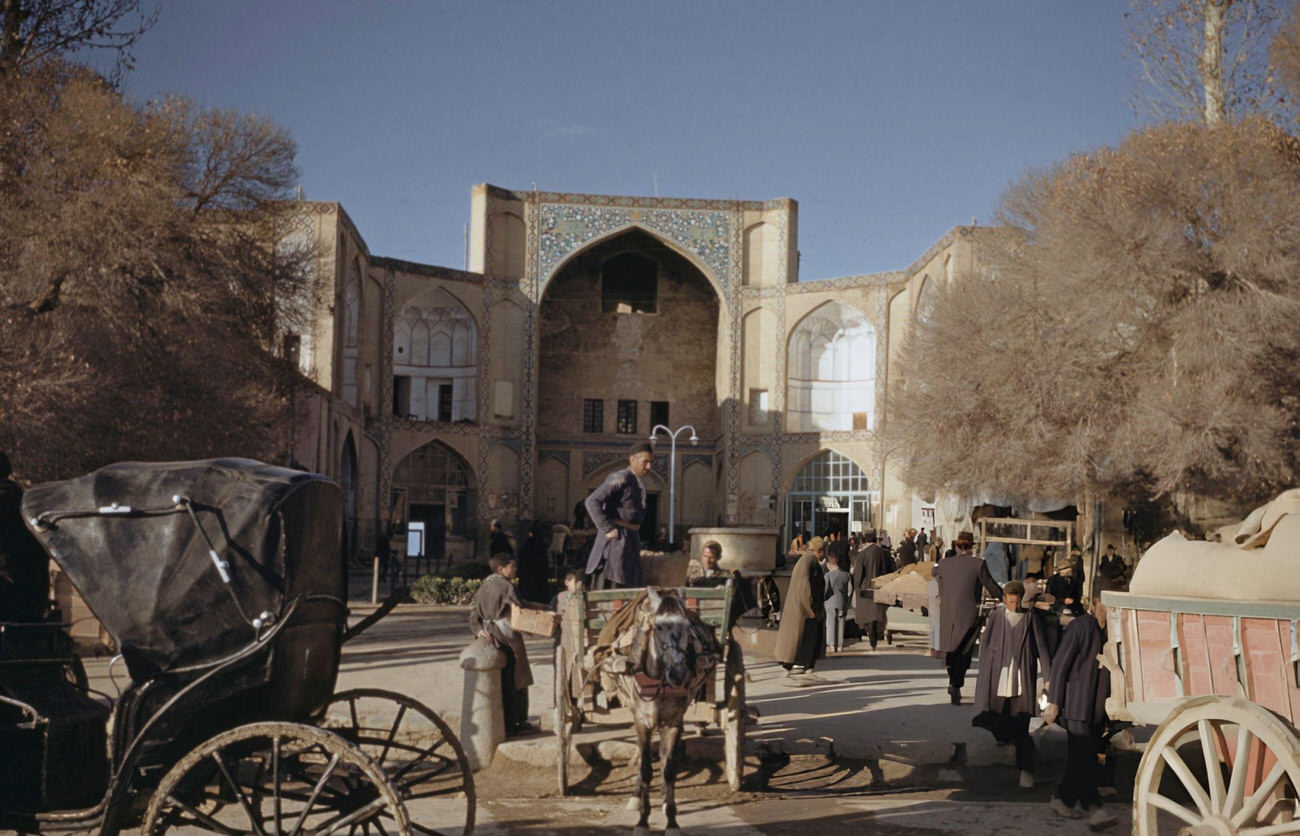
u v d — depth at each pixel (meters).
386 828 6.57
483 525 43.28
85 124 17.95
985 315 22.98
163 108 19.53
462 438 43.16
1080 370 20.95
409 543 26.95
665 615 6.61
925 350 24.48
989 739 9.05
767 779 8.36
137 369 18.17
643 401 47.56
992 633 8.36
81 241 17.25
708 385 47.88
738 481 45.06
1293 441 19.03
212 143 20.31
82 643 10.16
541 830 6.69
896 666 14.06
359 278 39.28
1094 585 20.41
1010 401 21.55
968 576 10.74
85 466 17.06
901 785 8.31
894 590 15.97
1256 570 5.53
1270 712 4.88
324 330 33.75
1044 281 22.20
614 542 8.23
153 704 4.61
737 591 7.93
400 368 44.19
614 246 47.56
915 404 24.00
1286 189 19.41
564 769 7.77
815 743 9.02
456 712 9.62
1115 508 23.23
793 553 18.83
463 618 19.80
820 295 44.03
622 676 6.75
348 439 38.44
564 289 47.56
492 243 44.34
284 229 22.83
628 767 8.56
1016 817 7.16
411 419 42.22
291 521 4.80
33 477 15.95
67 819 4.58
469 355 44.38
